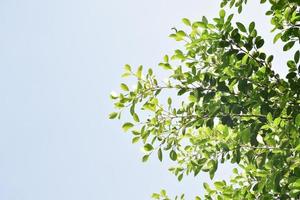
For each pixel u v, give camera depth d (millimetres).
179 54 3160
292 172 2869
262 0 3111
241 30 2967
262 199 2984
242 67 2990
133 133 3256
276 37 3041
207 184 3324
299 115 2809
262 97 2975
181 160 3299
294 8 2975
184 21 3137
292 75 2949
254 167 3031
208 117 3096
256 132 2953
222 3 3176
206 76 3088
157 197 3393
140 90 3234
